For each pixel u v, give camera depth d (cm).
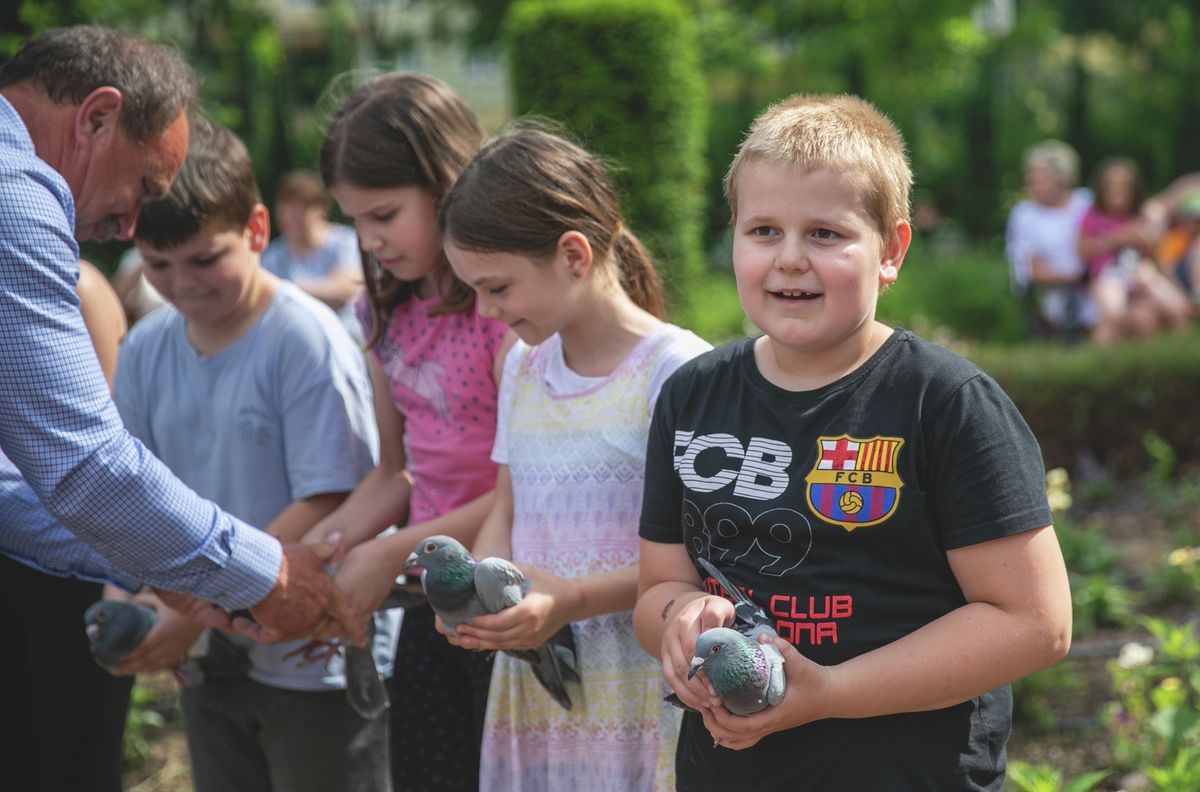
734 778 198
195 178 280
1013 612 184
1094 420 761
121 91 247
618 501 245
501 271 238
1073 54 2359
